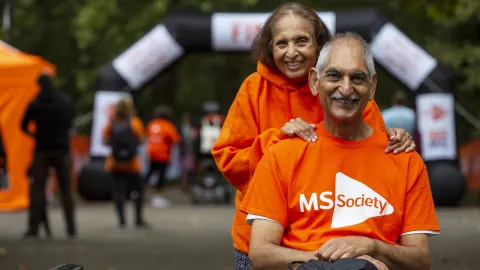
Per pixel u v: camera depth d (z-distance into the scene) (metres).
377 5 29.70
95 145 21.92
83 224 16.19
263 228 4.32
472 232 14.67
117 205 15.25
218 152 5.08
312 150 4.36
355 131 4.38
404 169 4.37
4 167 13.14
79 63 32.44
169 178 29.53
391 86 32.06
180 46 21.81
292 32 5.00
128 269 10.38
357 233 4.27
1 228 15.32
